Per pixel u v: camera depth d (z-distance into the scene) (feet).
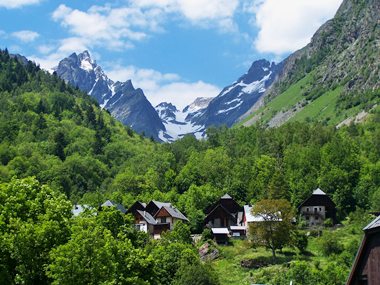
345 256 427.33
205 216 612.70
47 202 207.10
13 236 185.16
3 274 184.14
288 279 383.65
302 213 615.98
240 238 561.43
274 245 469.98
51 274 180.75
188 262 366.02
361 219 550.77
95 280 181.47
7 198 204.23
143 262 212.84
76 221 203.00
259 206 479.00
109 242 196.65
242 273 444.55
